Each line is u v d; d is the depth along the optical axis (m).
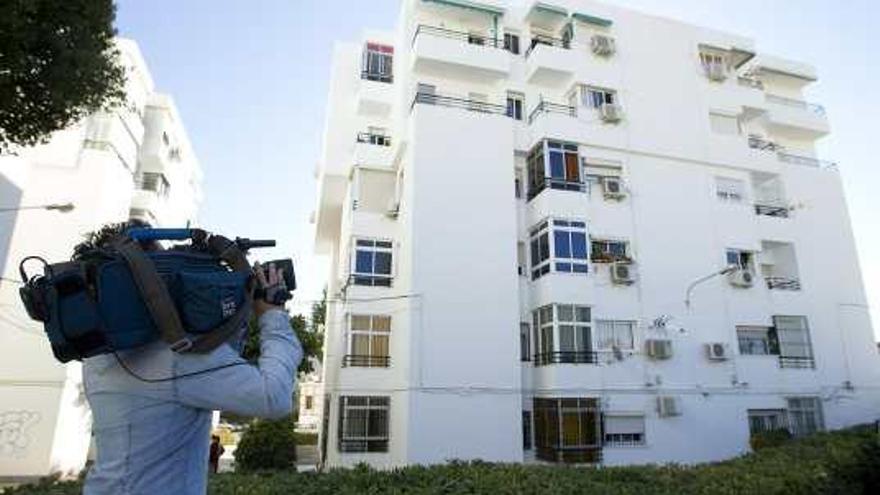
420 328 18.86
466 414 18.52
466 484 6.48
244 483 6.07
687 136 24.66
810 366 23.62
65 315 1.42
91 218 23.95
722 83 26.34
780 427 22.02
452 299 19.39
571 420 19.30
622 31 25.17
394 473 6.87
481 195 20.73
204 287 1.51
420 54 22.11
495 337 19.45
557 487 6.63
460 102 23.16
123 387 1.50
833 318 24.78
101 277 1.46
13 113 9.37
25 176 21.52
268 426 19.86
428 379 18.50
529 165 22.86
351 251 21.28
